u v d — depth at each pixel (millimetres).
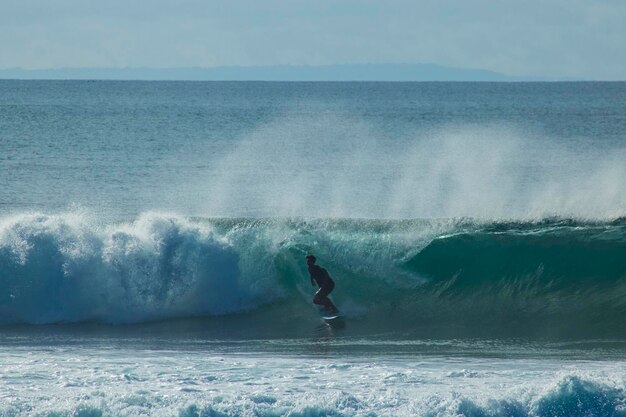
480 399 32938
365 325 54062
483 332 51844
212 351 47188
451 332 51938
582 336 50438
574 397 33062
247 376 39219
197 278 58125
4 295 56562
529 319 54562
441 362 43594
